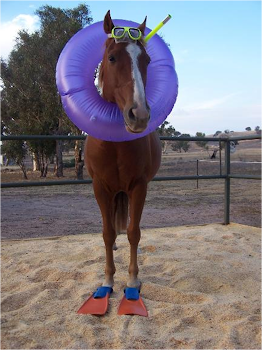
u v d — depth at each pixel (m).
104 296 2.82
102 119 2.61
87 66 2.77
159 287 3.02
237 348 2.15
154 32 2.66
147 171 2.94
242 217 7.04
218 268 3.52
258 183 14.82
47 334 2.34
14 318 2.57
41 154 21.20
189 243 4.44
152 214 7.52
